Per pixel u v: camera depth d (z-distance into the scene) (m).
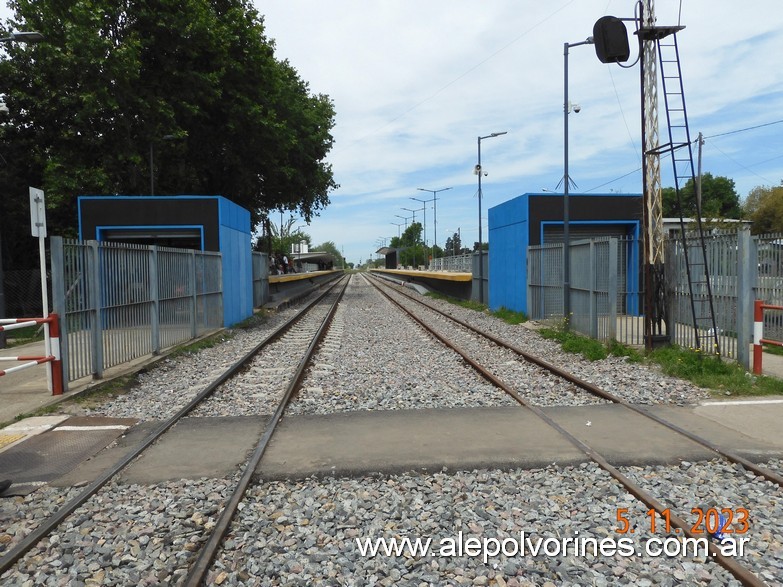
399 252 104.06
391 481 5.45
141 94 24.59
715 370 9.69
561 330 16.42
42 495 5.27
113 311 10.86
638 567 3.89
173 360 12.68
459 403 8.33
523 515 4.68
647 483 5.28
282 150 30.88
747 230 9.90
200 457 6.18
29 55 24.27
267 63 28.70
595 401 8.39
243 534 4.39
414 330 18.48
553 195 21.34
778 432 6.67
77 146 26.14
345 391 9.18
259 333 18.84
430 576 3.79
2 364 12.03
